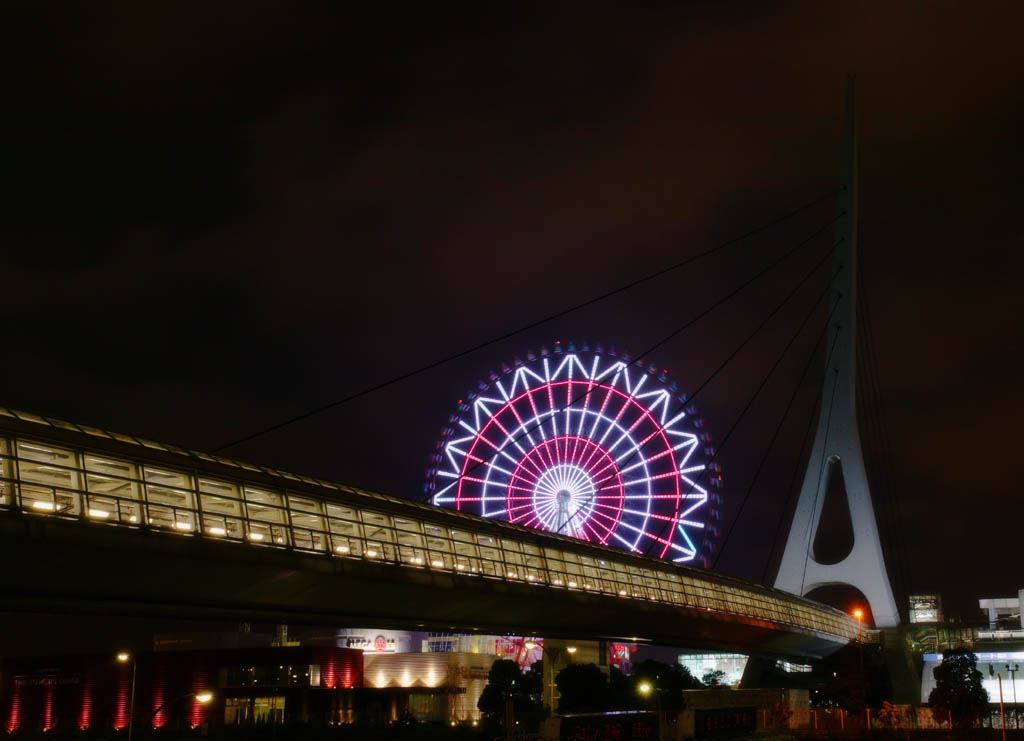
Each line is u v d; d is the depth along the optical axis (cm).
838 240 16700
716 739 8188
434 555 7281
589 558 9056
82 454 5284
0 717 16088
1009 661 16700
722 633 11256
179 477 5731
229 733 10575
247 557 5828
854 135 17075
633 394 12525
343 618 7100
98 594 5588
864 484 15700
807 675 15638
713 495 12212
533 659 17050
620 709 11856
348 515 6750
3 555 4900
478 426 13025
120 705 15425
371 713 14025
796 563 15675
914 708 11219
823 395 16138
